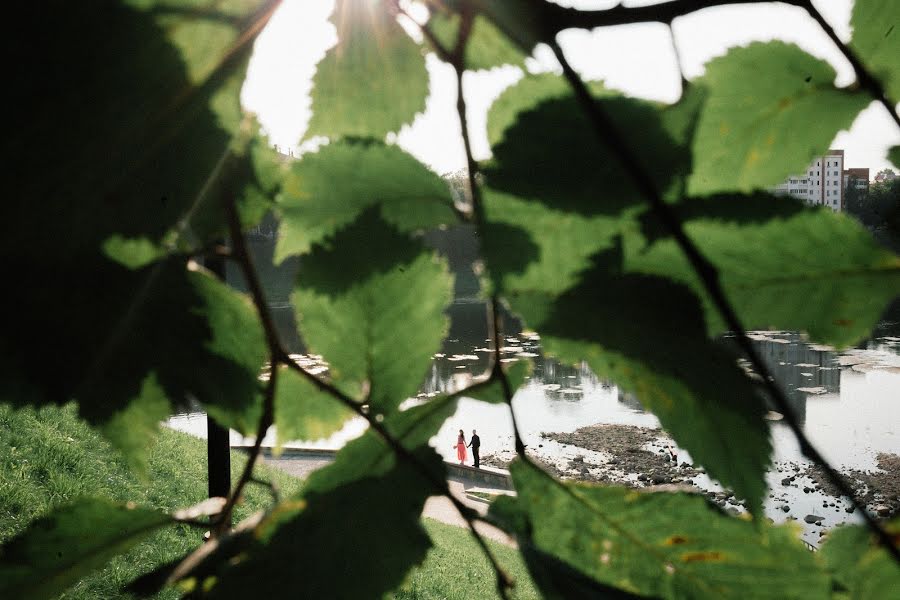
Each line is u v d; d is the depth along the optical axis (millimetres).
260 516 424
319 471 449
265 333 450
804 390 28250
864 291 454
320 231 473
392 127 571
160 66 342
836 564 448
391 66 559
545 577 433
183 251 420
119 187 350
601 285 415
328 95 565
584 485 476
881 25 478
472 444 19297
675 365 408
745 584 444
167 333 415
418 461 445
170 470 8656
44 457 6938
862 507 420
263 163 436
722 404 397
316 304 477
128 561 4980
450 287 481
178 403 427
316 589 386
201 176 364
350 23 543
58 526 440
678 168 406
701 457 408
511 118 406
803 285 448
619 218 409
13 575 436
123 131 341
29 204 335
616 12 400
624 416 27281
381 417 472
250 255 440
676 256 418
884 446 21828
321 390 469
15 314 358
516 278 424
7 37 317
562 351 432
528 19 411
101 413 403
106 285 375
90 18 326
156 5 335
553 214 412
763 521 441
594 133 395
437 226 478
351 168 467
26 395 371
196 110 357
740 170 473
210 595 380
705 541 452
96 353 385
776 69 466
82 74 328
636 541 461
